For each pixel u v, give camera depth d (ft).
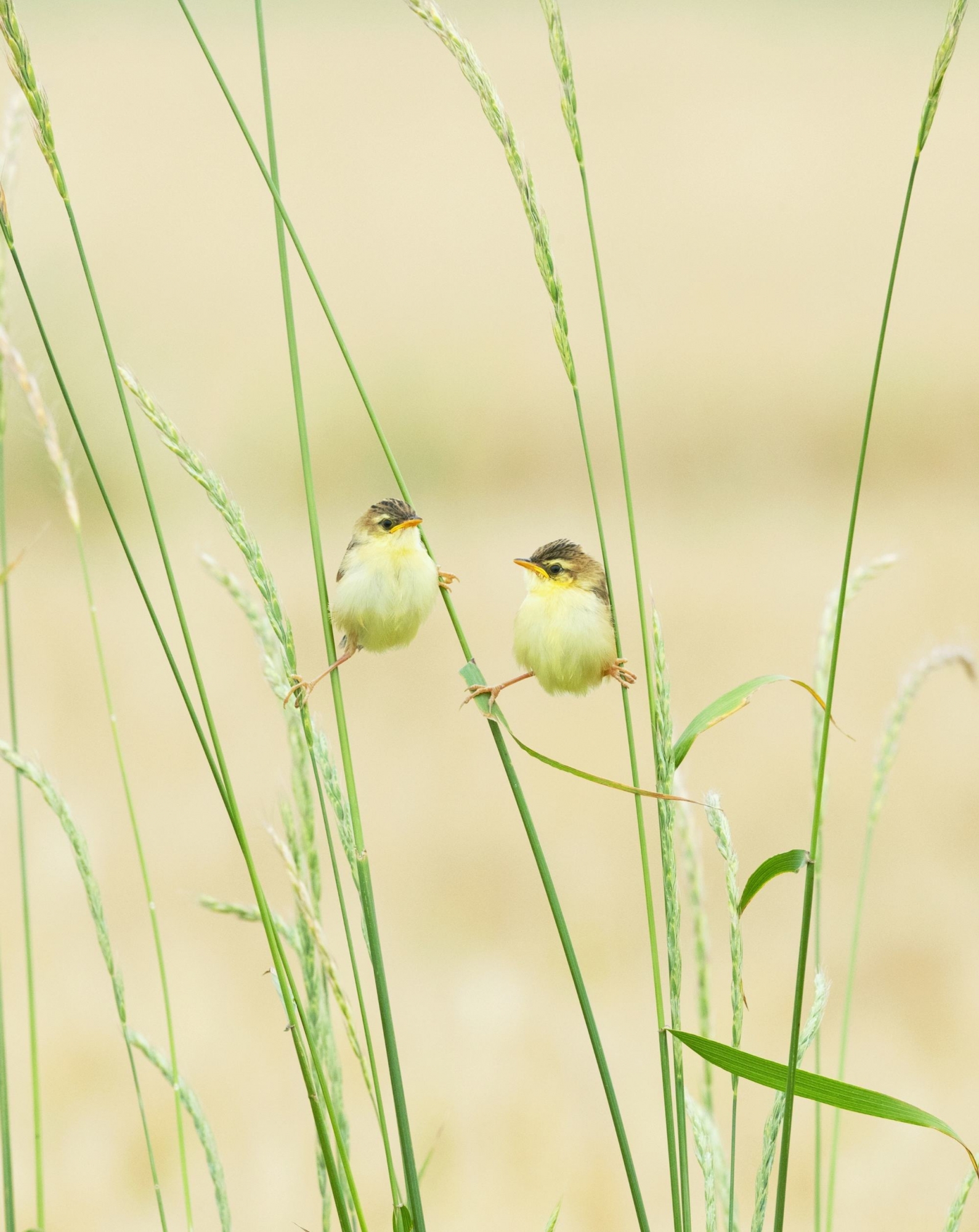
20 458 61.93
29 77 25.09
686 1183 25.20
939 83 24.94
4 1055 25.21
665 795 25.21
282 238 25.20
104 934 25.27
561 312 25.18
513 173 25.17
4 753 25.25
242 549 25.22
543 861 25.20
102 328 25.14
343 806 25.18
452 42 25.20
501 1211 26.81
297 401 25.21
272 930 25.13
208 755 25.12
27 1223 26.81
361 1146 26.99
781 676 25.17
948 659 25.62
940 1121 25.13
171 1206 26.86
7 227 25.08
